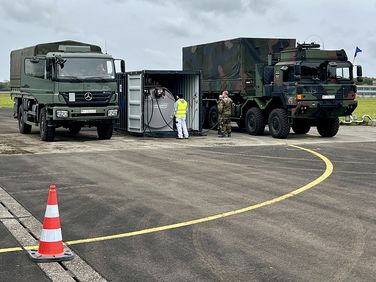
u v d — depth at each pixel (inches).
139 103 875.4
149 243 269.0
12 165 543.5
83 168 525.0
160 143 780.0
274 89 858.8
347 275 221.9
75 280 218.5
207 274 223.5
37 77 813.9
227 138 866.1
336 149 709.3
